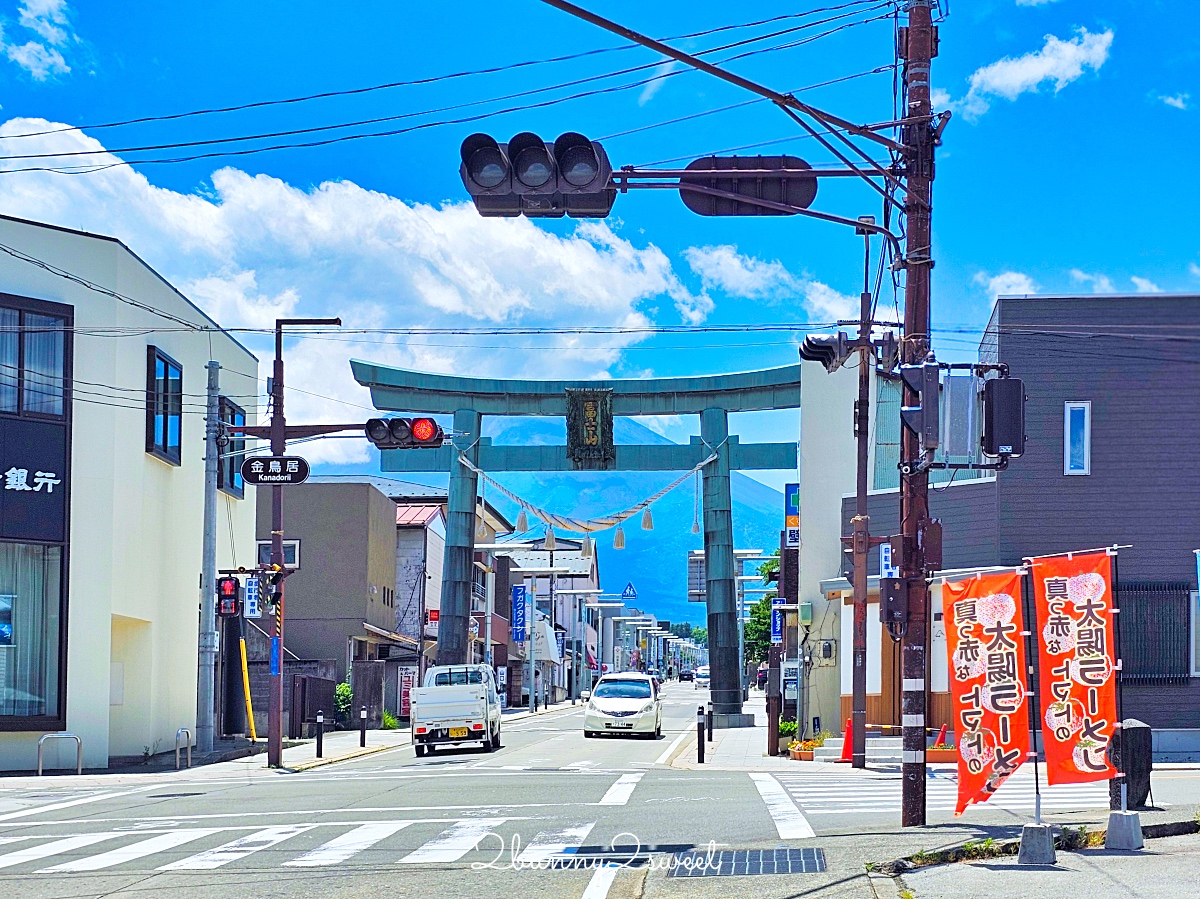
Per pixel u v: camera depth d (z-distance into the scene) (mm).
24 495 25984
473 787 20203
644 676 41781
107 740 26734
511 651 80188
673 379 44094
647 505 40500
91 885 10930
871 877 10117
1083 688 11148
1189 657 25969
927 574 13086
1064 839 11555
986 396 12445
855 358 39094
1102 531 26578
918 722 13062
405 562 58250
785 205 13070
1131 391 26859
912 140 13102
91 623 26719
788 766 25812
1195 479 26562
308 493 50312
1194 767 23375
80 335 27125
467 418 43906
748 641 83875
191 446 33125
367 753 33656
